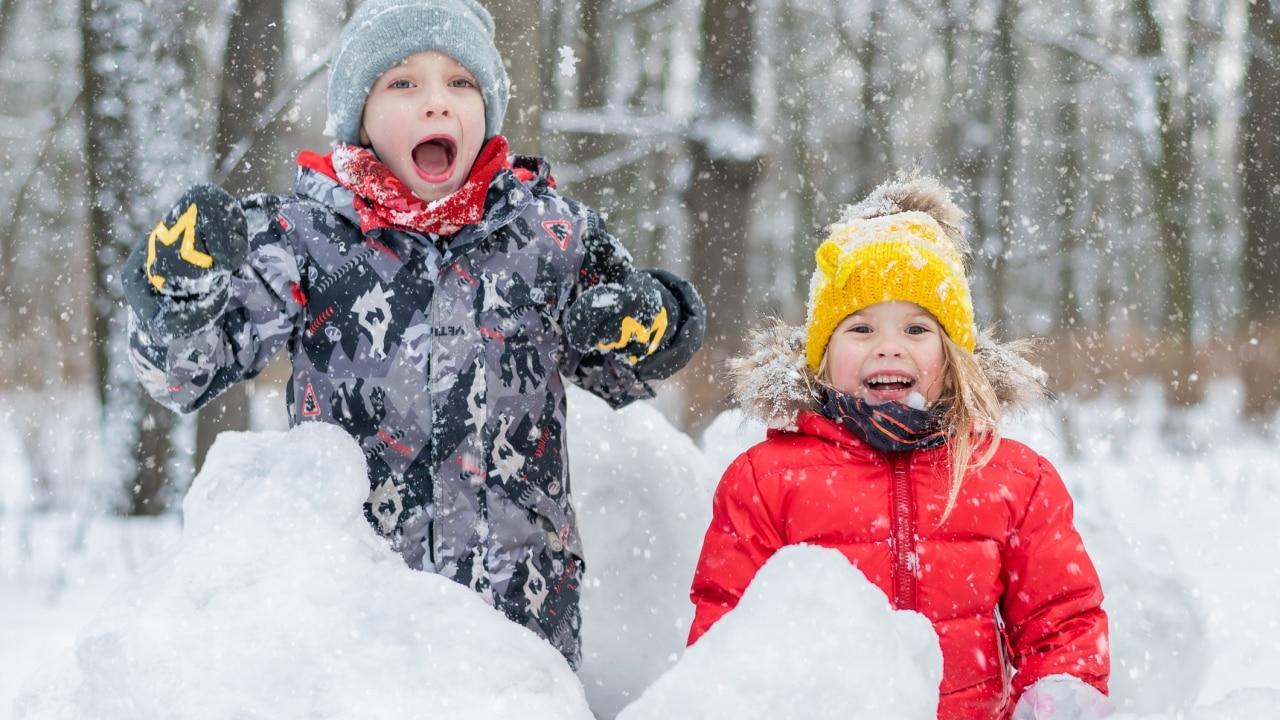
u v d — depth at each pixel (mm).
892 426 2363
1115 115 14086
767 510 2426
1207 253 14234
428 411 2311
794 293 13680
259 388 11922
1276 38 12930
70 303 11531
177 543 1960
